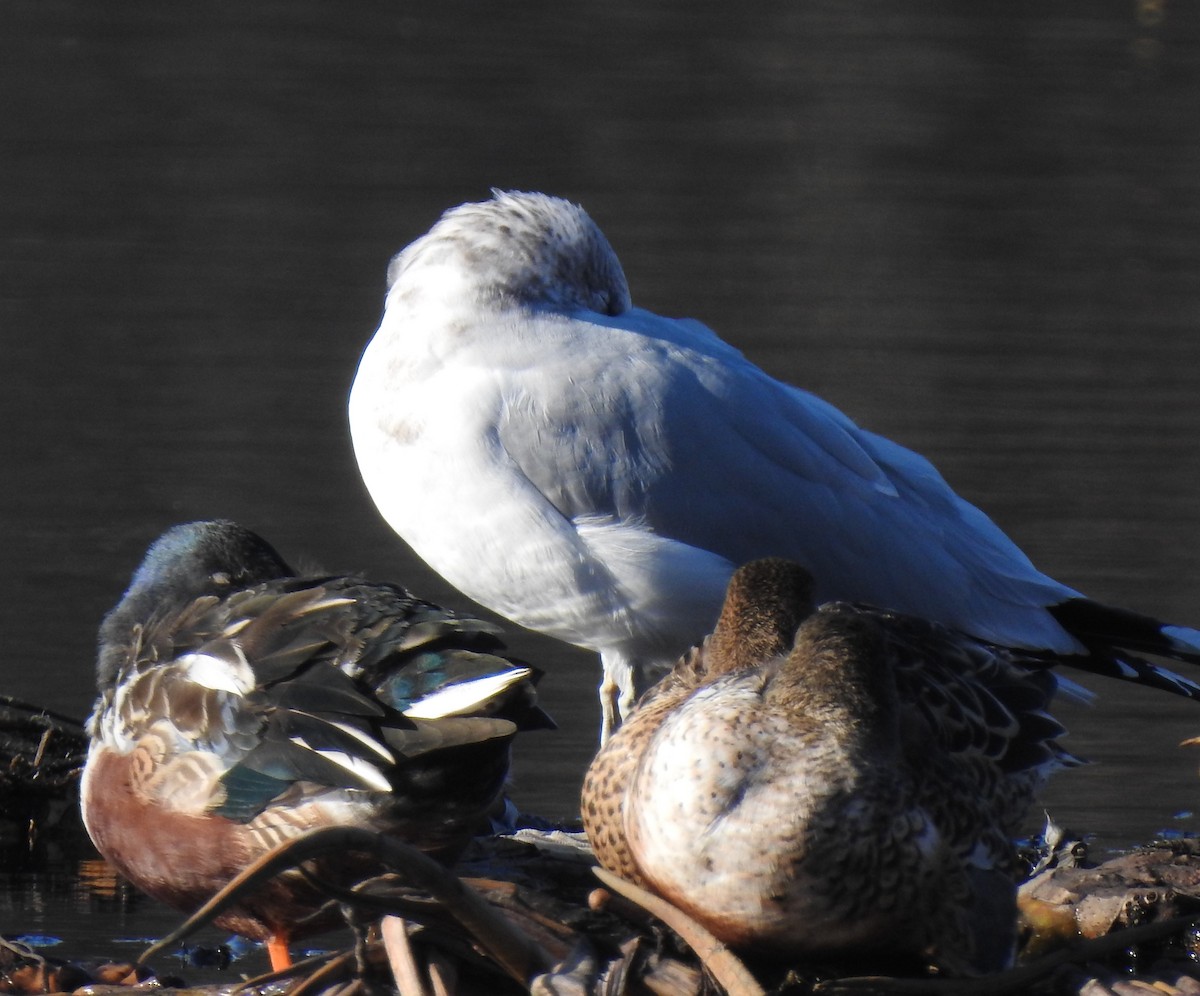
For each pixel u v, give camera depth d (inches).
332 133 1214.3
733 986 289.4
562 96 1306.6
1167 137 1227.2
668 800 299.7
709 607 435.8
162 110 1246.9
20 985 337.7
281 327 888.9
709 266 985.5
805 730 297.7
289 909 338.0
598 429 433.1
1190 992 315.9
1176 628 466.9
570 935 316.2
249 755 322.7
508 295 439.8
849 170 1167.0
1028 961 344.5
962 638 377.4
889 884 294.8
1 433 741.9
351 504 680.4
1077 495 688.4
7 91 1262.3
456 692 311.4
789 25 1478.8
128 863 346.3
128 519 655.1
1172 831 432.5
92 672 523.2
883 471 473.7
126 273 959.0
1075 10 1503.4
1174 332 890.7
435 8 1493.6
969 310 920.3
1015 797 351.3
